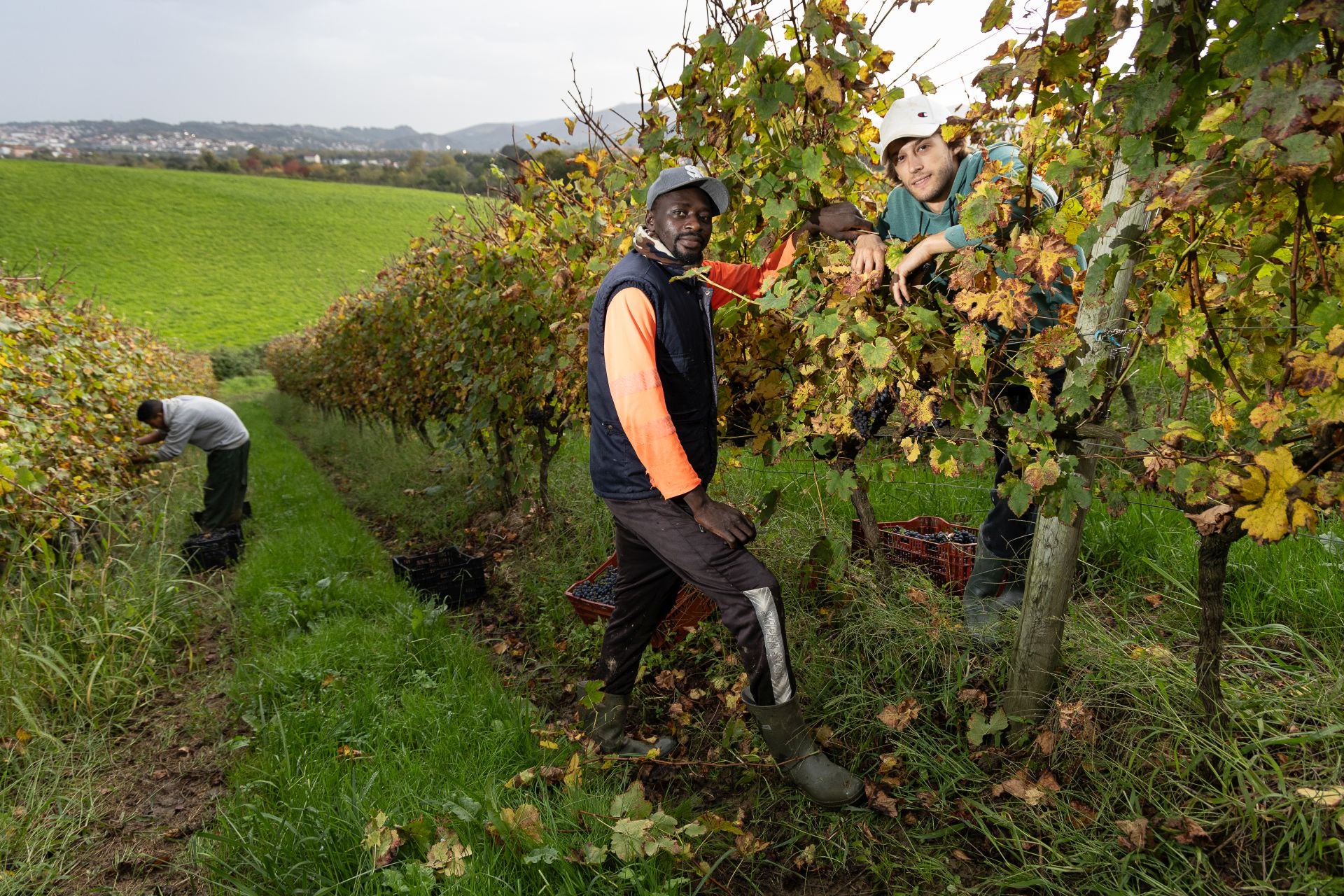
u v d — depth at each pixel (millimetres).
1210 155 1444
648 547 2385
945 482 3811
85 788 2799
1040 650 2221
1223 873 1792
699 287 2369
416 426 8320
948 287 2291
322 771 2547
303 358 16766
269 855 2182
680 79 2641
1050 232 1785
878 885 2008
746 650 2209
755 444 2963
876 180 2688
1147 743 2102
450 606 4344
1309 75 1246
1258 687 2211
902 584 2891
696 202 2223
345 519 6367
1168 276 1820
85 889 2324
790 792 2338
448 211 6320
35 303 5879
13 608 3512
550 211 4383
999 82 1770
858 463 2830
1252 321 1749
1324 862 1725
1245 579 2756
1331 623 2477
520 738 2688
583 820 2207
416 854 2176
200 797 2756
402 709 3002
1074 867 1856
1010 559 2650
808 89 2260
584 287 3984
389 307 7941
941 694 2461
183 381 14516
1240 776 1864
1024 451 1956
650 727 2824
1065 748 2156
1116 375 1936
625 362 2119
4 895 2305
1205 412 2779
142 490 5996
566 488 5418
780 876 2084
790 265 2461
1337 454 1514
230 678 3555
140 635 3756
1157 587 2924
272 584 4598
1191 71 1482
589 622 3510
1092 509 3281
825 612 3021
